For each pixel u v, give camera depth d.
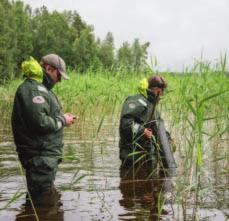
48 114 4.57
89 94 9.95
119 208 4.13
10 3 53.12
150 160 6.05
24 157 4.61
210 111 6.24
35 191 4.62
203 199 4.40
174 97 6.91
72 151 7.18
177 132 6.89
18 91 4.55
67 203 4.28
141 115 6.00
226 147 6.59
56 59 4.80
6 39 39.94
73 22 77.56
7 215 3.89
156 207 4.17
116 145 7.84
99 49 51.56
